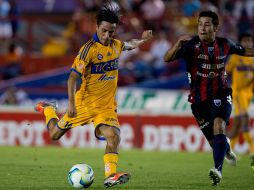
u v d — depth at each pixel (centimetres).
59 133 3022
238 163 4238
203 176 3450
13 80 7156
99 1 7462
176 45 2912
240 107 4966
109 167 2745
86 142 5734
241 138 5466
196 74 2991
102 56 2825
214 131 2892
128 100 6581
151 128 5669
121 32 7156
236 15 7775
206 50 2948
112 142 2788
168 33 7400
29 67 7431
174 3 7750
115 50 2872
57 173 3484
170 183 3114
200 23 2908
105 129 2817
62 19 7644
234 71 4975
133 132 5719
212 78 2981
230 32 7206
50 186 2934
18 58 7456
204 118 3036
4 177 3288
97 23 2792
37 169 3684
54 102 3238
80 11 7688
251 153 5044
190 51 2958
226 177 3397
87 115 2897
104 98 2881
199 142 5500
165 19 7512
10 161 4172
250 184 3095
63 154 4816
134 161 4384
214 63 2962
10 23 7869
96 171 3631
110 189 2834
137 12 7588
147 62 7150
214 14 2914
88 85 2872
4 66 7400
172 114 5606
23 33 8219
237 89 4959
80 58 2797
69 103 2772
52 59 7431
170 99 6450
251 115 5484
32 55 7531
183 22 7412
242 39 4772
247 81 4950
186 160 4497
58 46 7681
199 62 2966
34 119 5847
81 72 2791
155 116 5659
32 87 7106
